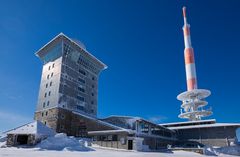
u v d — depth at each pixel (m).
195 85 67.44
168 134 53.50
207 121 58.66
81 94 58.88
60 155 21.42
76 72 59.25
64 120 49.84
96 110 63.50
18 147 30.58
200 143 53.00
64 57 56.19
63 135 35.19
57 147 30.50
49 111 51.03
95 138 42.44
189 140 54.78
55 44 58.09
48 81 56.34
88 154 24.39
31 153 22.16
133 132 37.50
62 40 56.28
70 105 53.53
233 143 47.66
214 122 57.84
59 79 52.72
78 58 60.66
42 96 55.78
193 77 68.38
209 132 52.94
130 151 32.28
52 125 48.31
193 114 63.97
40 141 33.91
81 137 46.12
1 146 32.34
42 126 37.59
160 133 49.97
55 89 52.44
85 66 63.75
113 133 38.62
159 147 46.09
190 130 55.69
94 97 64.31
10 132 34.69
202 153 35.69
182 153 34.19
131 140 35.41
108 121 45.84
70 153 24.78
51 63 58.72
